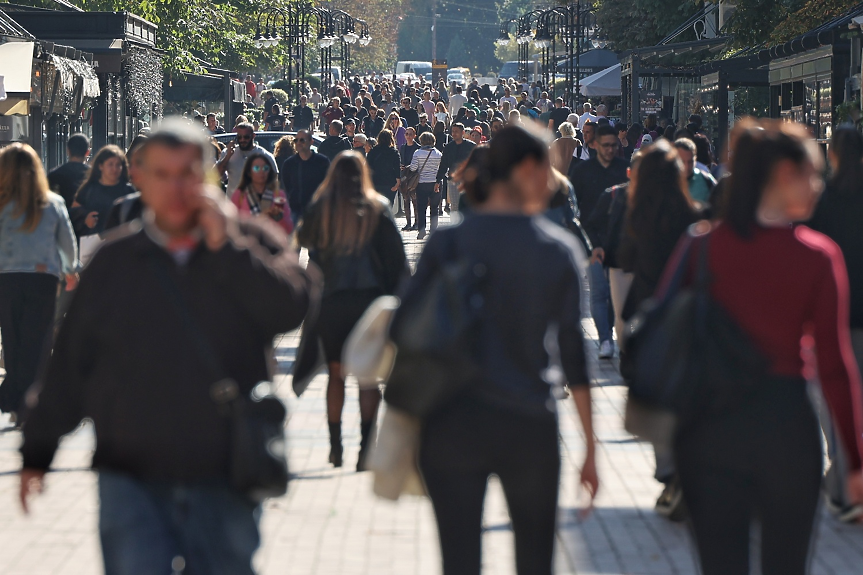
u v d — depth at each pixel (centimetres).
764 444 1230
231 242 1220
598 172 3794
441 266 1277
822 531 2089
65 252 2889
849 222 2145
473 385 1246
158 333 1213
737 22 8231
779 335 1240
